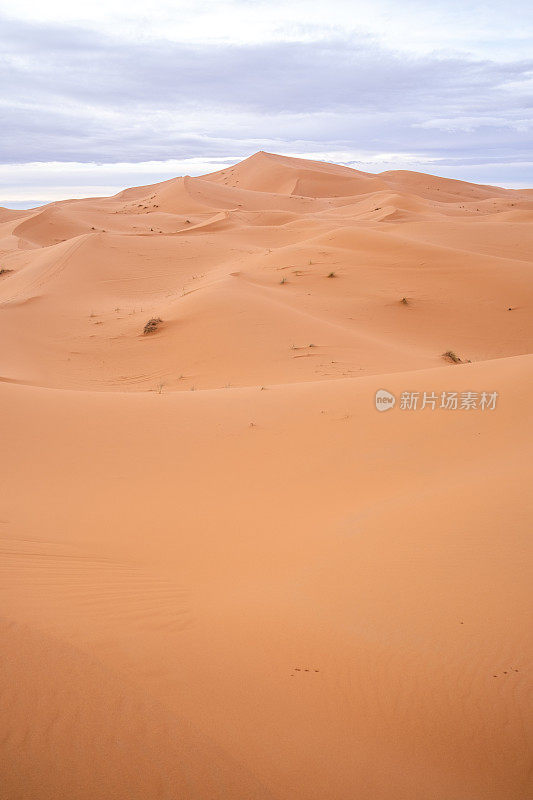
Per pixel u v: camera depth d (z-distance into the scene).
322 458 10.38
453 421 10.99
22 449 10.90
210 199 101.62
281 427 11.85
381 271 35.72
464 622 5.20
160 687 4.05
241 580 6.38
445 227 53.75
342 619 5.38
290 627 5.26
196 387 21.77
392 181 150.12
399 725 4.14
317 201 110.44
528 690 4.41
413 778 3.67
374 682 4.53
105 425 12.30
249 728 3.83
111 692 3.84
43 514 8.30
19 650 4.12
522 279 33.78
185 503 8.95
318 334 26.00
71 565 6.45
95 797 3.02
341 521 7.88
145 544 7.45
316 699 4.31
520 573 5.82
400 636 5.08
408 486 8.89
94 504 8.85
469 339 28.83
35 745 3.29
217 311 28.22
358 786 3.51
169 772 3.27
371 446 10.59
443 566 6.12
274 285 34.22
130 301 36.88
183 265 44.97
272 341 25.16
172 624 5.21
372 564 6.37
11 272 47.03
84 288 38.69
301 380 21.00
